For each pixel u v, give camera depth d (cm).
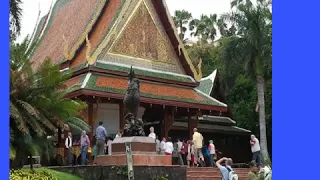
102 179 1470
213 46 5597
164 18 2984
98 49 2620
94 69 2567
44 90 1398
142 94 2634
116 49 2742
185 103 2795
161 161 1553
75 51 2758
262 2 3541
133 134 1570
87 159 2048
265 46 3441
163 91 2784
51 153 1538
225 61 3569
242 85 4375
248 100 4353
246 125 4231
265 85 3888
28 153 1372
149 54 2889
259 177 1243
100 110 2661
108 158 1566
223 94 3784
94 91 2423
